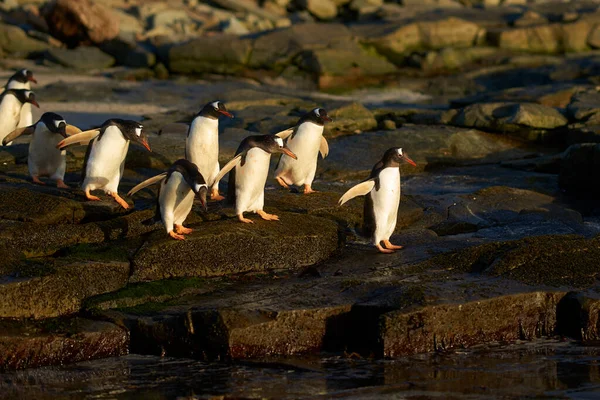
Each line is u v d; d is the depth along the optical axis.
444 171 20.52
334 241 13.83
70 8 40.69
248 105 27.05
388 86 38.59
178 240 12.62
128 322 11.35
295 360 10.97
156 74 39.09
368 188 13.34
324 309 11.31
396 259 13.41
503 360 11.02
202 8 49.31
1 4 45.62
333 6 51.88
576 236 13.51
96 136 13.98
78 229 13.14
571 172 18.42
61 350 10.83
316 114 14.95
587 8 46.66
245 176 13.24
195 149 14.42
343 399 9.71
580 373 10.58
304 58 39.00
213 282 12.63
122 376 10.42
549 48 42.28
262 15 50.34
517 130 23.28
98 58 39.81
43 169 15.55
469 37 42.31
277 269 13.29
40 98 29.66
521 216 16.14
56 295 11.54
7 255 11.98
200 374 10.47
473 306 11.45
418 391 9.98
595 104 24.50
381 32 41.31
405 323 11.04
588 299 11.79
